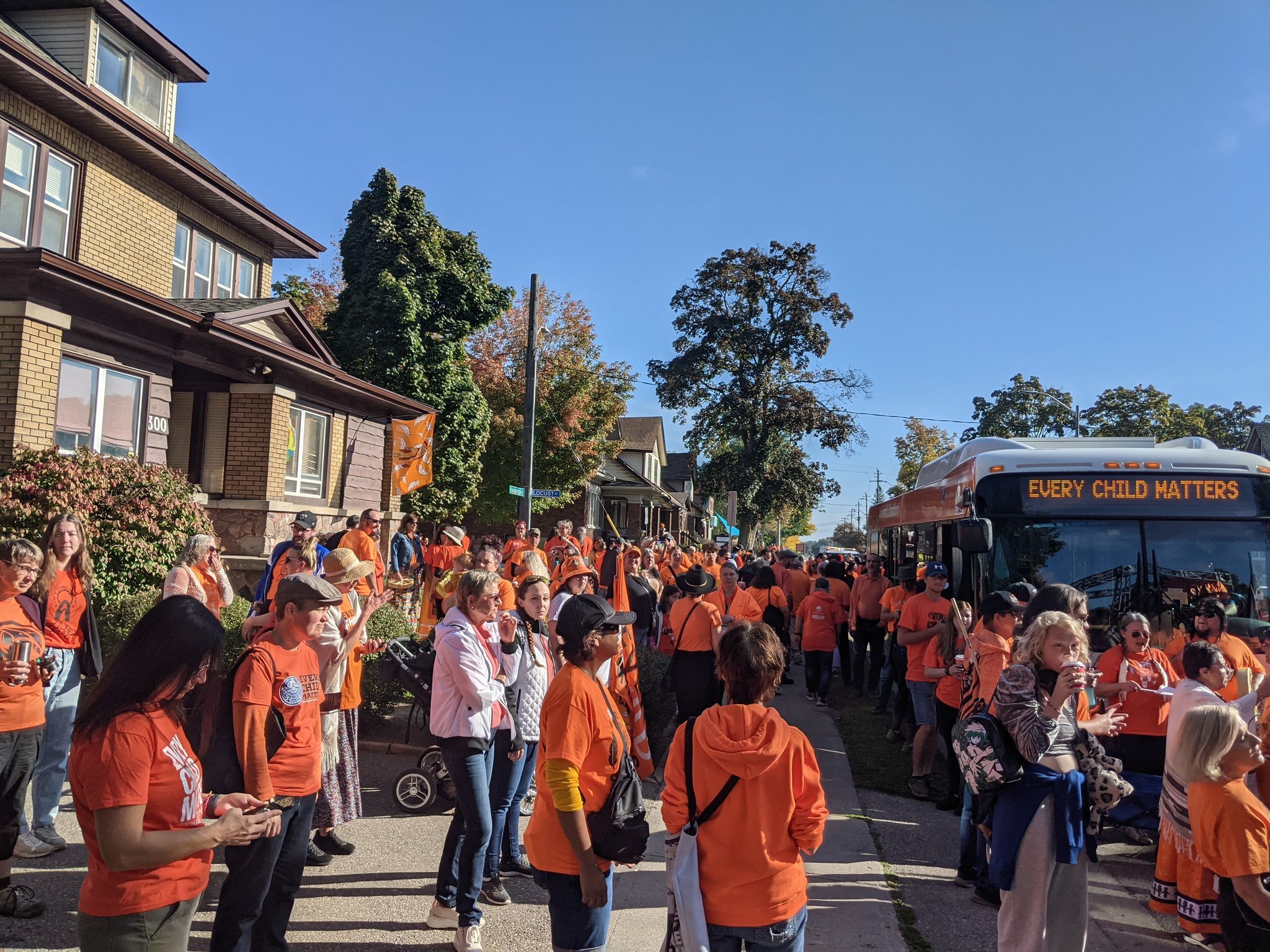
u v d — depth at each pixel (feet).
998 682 12.69
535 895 17.15
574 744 10.34
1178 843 16.11
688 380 159.63
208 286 56.39
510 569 35.50
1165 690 19.94
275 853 11.55
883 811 23.97
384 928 15.11
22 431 32.78
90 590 18.69
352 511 56.70
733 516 101.86
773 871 9.30
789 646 48.52
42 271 31.94
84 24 47.01
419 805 21.38
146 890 8.50
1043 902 12.17
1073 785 12.34
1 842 14.48
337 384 51.11
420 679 20.79
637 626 34.30
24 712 14.78
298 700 12.05
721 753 9.41
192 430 46.75
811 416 156.04
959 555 28.81
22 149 41.88
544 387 99.04
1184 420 158.20
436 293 78.33
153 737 8.53
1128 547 25.02
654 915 16.44
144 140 46.55
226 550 45.68
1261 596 24.47
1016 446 29.91
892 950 15.19
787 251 159.43
